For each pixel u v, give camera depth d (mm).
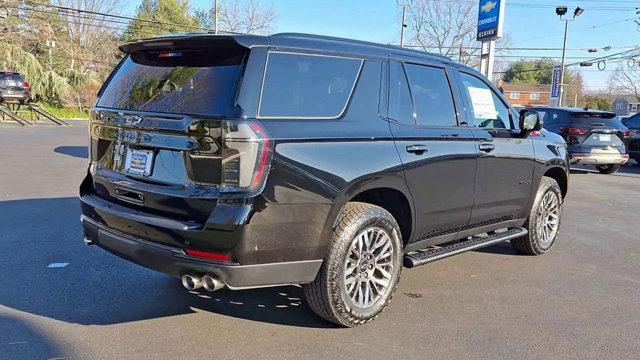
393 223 4211
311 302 3955
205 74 3666
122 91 4180
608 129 13914
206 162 3389
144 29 57406
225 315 4277
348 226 3846
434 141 4531
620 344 3986
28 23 41594
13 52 36562
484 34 16484
